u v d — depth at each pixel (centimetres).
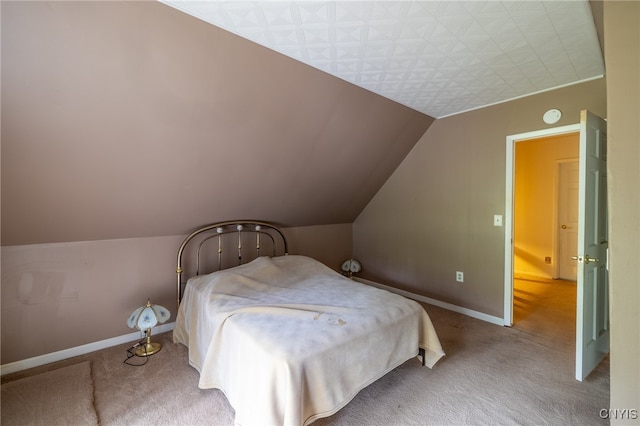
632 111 86
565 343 269
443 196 362
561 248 488
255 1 156
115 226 267
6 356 230
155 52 175
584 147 202
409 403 190
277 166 304
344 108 280
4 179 191
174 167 248
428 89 275
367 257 469
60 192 217
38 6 139
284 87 232
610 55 90
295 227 427
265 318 200
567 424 170
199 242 333
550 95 276
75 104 178
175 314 315
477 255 332
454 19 174
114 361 246
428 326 227
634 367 86
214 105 219
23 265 236
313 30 182
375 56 214
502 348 260
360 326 190
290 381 148
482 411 181
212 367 197
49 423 173
